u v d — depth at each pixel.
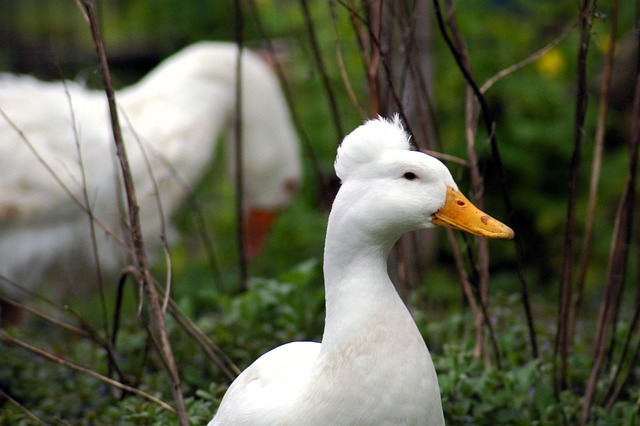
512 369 7.30
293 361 5.72
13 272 10.70
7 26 18.50
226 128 12.19
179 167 11.12
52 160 10.59
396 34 9.71
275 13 15.73
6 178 10.51
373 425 5.19
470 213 5.21
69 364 6.96
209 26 17.22
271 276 13.43
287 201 12.74
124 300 12.35
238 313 8.61
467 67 7.43
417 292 8.58
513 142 13.45
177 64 11.67
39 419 7.22
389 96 7.76
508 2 14.94
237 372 7.36
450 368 7.18
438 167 5.22
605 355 7.45
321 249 13.64
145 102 11.30
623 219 7.15
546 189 13.54
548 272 13.36
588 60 13.72
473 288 7.50
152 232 11.00
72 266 11.06
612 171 13.30
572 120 13.53
